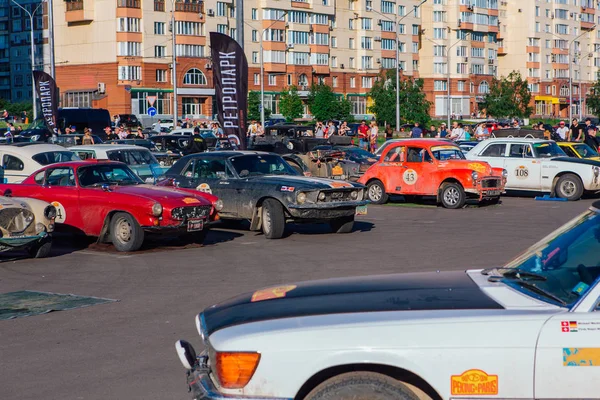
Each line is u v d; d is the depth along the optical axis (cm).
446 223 1731
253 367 387
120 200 1377
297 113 7975
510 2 10869
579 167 2212
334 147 2816
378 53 9706
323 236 1553
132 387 630
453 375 379
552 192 2262
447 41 10150
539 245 499
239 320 424
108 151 2095
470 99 10344
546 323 380
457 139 3547
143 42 7806
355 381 386
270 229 1513
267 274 1135
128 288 1053
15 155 1931
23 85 9562
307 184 1503
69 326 844
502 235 1507
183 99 8150
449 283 456
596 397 375
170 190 1452
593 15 11738
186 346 450
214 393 395
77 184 1441
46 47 8969
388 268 1160
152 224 1353
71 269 1215
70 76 8100
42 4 8944
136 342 770
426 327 385
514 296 414
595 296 390
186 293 1009
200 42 8138
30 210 1288
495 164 2334
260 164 1628
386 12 9762
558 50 11181
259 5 8619
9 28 9494
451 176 2058
